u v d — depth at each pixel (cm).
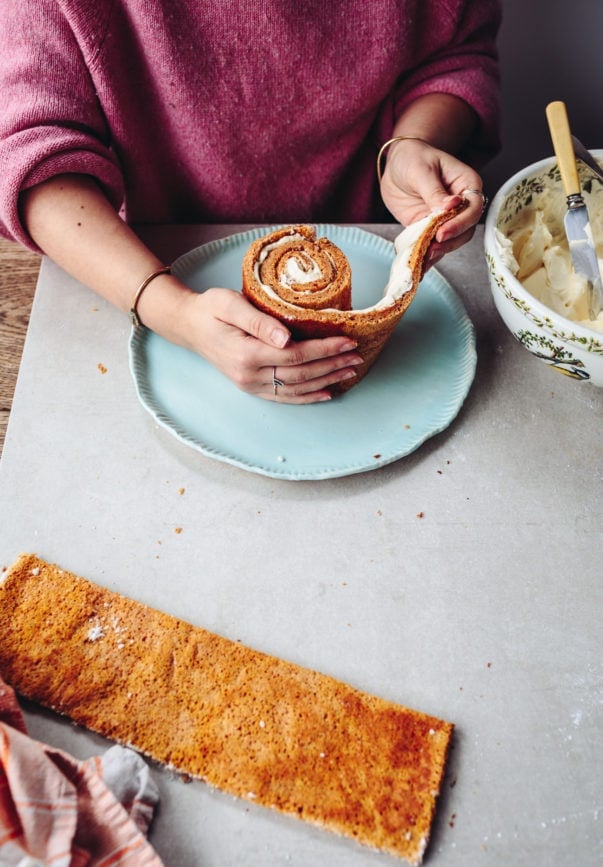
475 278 92
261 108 92
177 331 81
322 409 81
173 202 103
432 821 62
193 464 78
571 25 130
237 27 86
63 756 61
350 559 73
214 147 95
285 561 73
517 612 71
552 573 73
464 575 73
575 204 76
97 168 86
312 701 66
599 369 75
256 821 62
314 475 75
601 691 68
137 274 83
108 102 88
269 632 70
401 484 77
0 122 84
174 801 62
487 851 61
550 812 63
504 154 149
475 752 65
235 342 76
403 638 70
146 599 71
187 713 65
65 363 84
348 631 70
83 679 66
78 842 59
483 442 80
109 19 84
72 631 68
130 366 82
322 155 100
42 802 58
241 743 64
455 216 80
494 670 68
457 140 98
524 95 140
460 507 76
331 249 79
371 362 83
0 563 73
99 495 76
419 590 72
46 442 79
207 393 82
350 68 91
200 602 71
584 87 138
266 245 79
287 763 63
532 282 83
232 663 67
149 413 80
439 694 67
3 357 92
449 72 99
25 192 85
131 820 59
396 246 84
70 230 84
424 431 80
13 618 69
